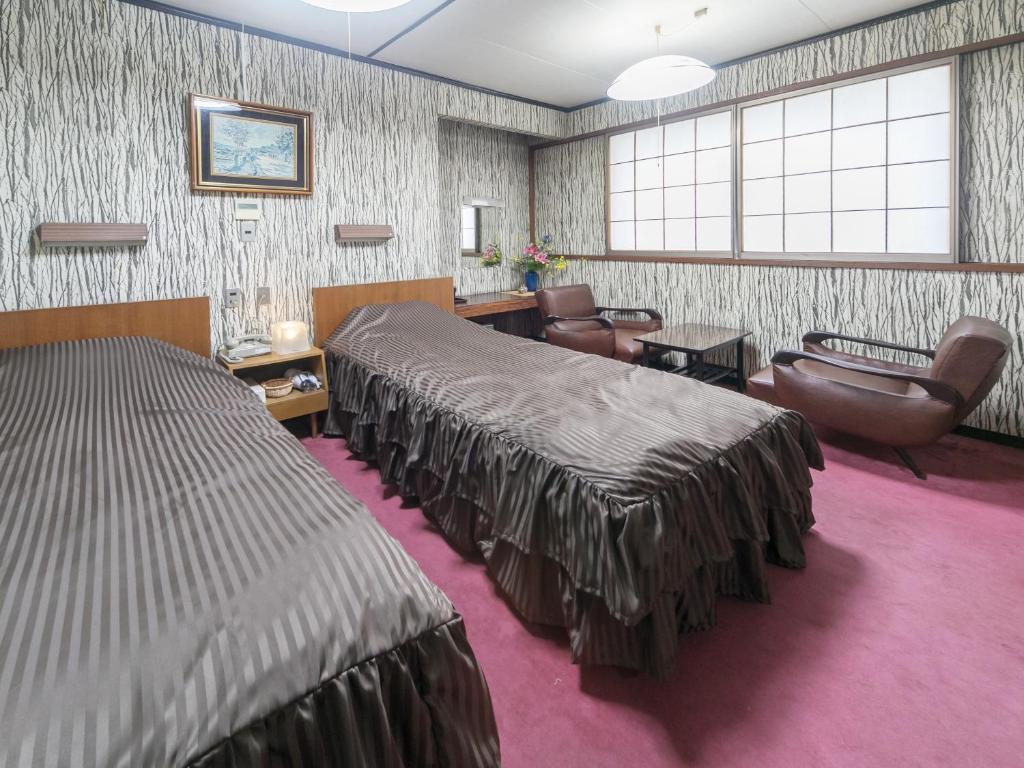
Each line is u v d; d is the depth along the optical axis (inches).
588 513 57.6
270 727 29.6
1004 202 114.2
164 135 110.9
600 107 184.1
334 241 138.6
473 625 67.2
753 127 150.4
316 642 33.2
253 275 126.5
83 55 100.8
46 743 25.1
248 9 111.0
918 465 108.2
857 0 116.1
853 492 97.9
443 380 95.9
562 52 139.2
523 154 209.6
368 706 33.0
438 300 159.3
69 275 103.6
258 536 42.1
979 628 64.1
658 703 55.3
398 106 147.3
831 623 65.9
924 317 126.3
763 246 153.3
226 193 120.3
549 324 173.0
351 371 118.0
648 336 150.6
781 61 141.4
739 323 161.2
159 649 30.7
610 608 53.5
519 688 57.6
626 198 184.5
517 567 67.1
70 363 89.3
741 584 70.6
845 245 137.9
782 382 115.9
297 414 123.6
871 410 103.7
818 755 49.2
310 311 136.9
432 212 157.8
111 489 49.9
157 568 37.8
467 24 121.4
